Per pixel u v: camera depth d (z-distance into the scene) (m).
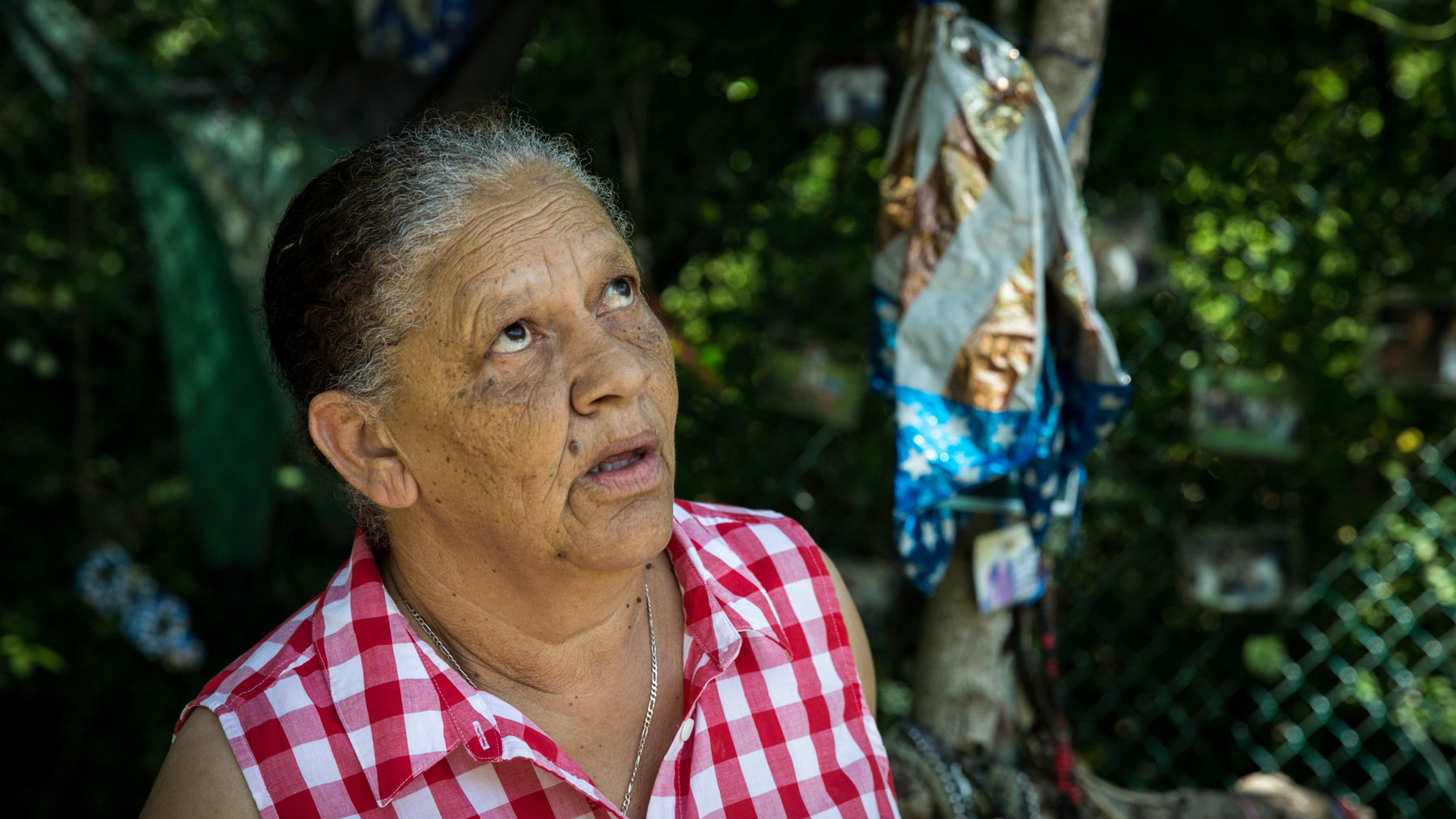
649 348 1.10
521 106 2.84
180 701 3.22
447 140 1.08
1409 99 3.02
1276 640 2.95
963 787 1.90
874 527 3.16
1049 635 1.96
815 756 1.23
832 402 2.94
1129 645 3.12
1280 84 3.04
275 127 2.69
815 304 3.20
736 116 3.27
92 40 2.67
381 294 1.03
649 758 1.20
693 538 1.29
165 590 3.15
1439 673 3.02
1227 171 3.04
